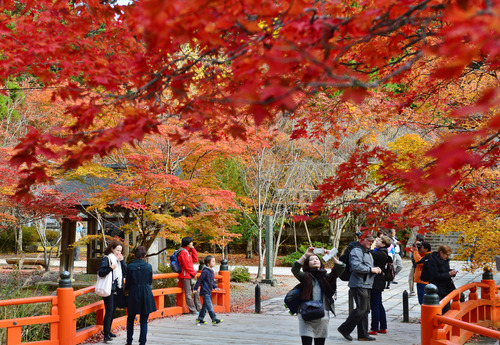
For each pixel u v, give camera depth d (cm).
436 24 553
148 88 404
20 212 1416
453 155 248
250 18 294
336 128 787
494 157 508
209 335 895
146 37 354
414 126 1091
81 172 1197
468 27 218
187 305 1149
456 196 550
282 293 1605
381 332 914
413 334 899
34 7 533
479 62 660
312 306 604
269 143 1277
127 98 387
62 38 453
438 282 904
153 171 1186
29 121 1741
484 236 858
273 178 1895
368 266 817
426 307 643
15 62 457
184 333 915
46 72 462
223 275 1238
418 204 575
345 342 825
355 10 494
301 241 2939
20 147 350
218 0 268
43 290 1371
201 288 1020
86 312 853
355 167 582
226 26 293
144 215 1241
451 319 607
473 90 812
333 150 1892
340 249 2630
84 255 3064
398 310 1207
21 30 489
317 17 294
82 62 450
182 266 1150
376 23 332
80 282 1753
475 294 908
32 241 2992
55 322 775
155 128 338
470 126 790
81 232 2870
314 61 263
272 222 1845
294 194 1983
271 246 1838
